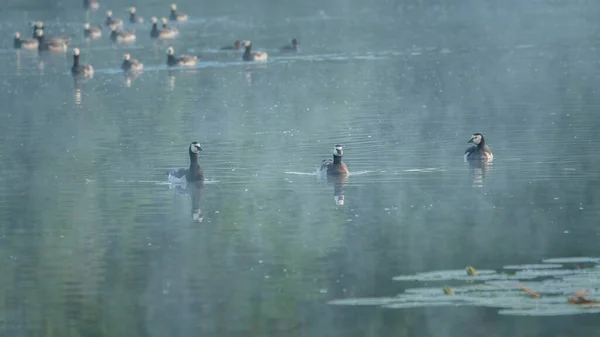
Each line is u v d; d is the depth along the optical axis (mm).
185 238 31969
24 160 44812
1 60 86625
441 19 111250
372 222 33219
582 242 29578
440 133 49156
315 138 48719
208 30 106688
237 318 24516
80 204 36719
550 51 81812
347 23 108812
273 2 132625
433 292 24766
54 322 24797
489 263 27531
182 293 26594
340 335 23016
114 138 49750
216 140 48750
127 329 24078
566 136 47062
